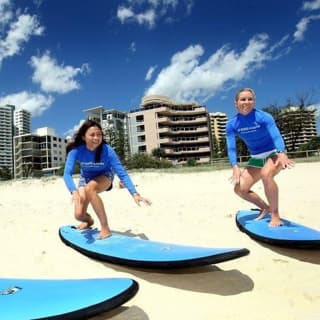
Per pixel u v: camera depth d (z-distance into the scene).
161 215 6.13
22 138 109.50
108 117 86.38
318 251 4.20
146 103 86.94
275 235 4.27
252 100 4.81
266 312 3.00
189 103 88.50
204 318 2.92
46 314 2.39
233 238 4.70
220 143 87.12
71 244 4.42
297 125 53.81
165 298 3.23
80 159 4.75
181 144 86.69
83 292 2.69
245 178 5.08
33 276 3.74
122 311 3.02
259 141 4.92
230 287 3.42
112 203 7.80
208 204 6.94
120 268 3.84
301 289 3.42
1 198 11.39
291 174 14.05
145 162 63.97
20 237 4.93
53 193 12.42
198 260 3.17
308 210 6.03
